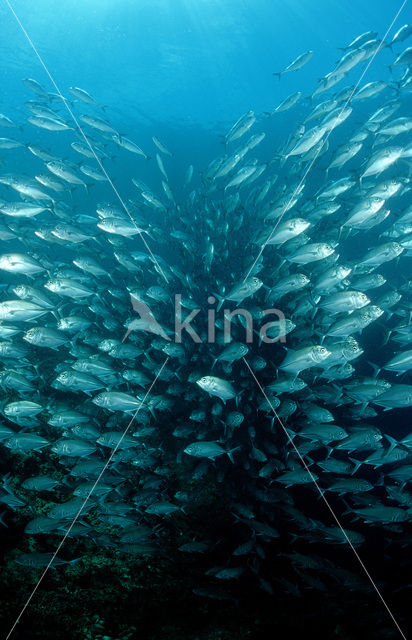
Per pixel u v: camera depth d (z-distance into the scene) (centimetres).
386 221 1146
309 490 538
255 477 499
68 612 439
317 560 446
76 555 488
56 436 578
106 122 845
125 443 478
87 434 482
